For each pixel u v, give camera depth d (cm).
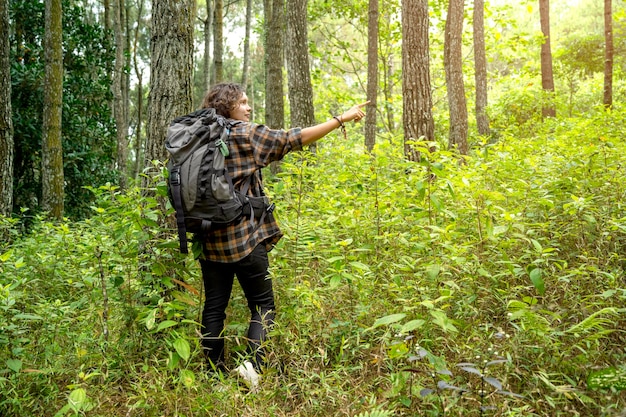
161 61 353
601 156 425
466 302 288
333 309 311
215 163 270
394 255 345
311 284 349
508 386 230
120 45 1564
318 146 812
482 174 407
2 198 671
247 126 283
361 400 247
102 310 323
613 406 212
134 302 324
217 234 281
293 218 405
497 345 257
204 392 259
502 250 305
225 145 273
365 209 382
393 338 263
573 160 417
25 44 1045
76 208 1094
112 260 326
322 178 521
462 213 365
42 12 1062
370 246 332
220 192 266
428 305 233
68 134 1070
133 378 283
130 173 2044
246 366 273
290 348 284
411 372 233
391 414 223
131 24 2875
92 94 1152
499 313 304
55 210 883
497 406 220
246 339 302
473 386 234
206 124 280
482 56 1268
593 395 225
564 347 262
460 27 1063
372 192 394
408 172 455
